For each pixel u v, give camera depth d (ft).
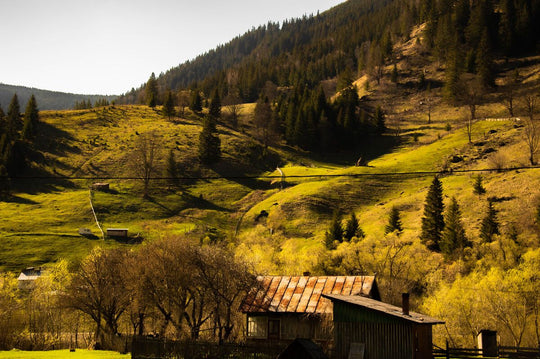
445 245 309.42
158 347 123.54
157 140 652.89
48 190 507.71
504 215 349.61
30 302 221.87
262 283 157.99
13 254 362.74
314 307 142.00
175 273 170.30
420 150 586.86
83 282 189.88
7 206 460.55
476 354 132.77
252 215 472.03
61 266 246.88
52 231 410.11
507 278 212.43
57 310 219.20
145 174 545.03
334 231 367.66
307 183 531.91
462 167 488.85
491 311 201.05
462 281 223.30
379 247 287.89
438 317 206.59
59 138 634.84
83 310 188.65
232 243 345.72
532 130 492.13
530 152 455.22
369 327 119.24
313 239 401.29
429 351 123.85
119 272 189.88
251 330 148.56
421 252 289.12
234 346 115.44
